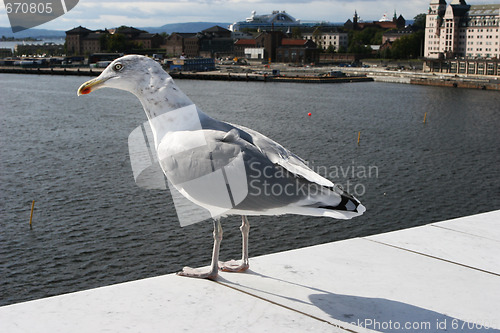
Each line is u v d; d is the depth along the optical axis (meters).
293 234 24.34
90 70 156.38
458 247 4.06
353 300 3.18
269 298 3.18
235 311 3.01
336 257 3.86
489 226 4.58
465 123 64.88
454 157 44.28
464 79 126.69
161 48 193.50
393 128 59.72
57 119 63.75
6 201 29.34
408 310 3.07
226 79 138.12
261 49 182.88
